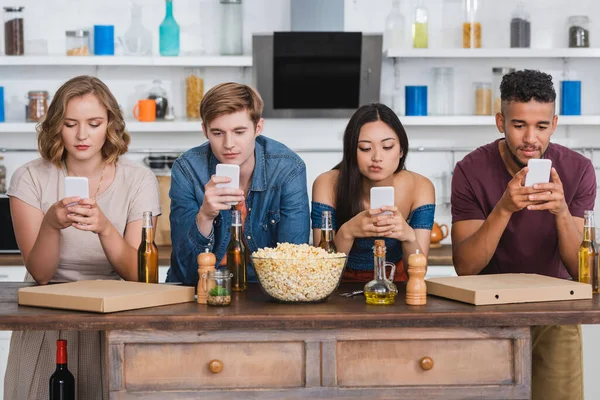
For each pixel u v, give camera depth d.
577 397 2.77
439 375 2.23
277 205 2.77
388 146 2.62
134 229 2.73
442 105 4.89
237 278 2.60
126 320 2.15
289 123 5.03
